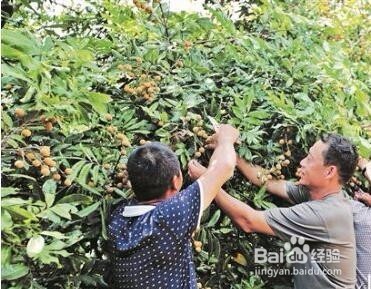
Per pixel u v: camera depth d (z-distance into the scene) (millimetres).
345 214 1947
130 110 1832
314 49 2602
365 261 2096
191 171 1799
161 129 1837
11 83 1422
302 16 2930
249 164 2043
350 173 1999
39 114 1444
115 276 1567
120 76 1942
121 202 1671
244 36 2383
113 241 1552
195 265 1999
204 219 1896
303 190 2107
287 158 2186
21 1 1794
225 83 2145
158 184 1562
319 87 2365
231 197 1900
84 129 1691
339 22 3506
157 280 1495
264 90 2168
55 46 1595
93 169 1624
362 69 2879
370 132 2512
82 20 2393
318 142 2014
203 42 2311
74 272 1582
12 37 1313
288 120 2094
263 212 1904
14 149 1423
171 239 1488
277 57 2381
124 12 2246
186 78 2049
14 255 1330
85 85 1604
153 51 1962
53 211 1410
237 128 1966
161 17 2230
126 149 1739
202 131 1868
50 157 1512
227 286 2109
